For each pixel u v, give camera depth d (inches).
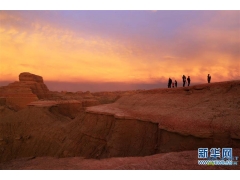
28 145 1453.0
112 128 1021.2
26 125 1664.6
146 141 789.9
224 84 829.2
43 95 2957.7
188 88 977.5
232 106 673.6
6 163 553.9
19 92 2682.1
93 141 1103.6
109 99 3496.6
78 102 2345.0
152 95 1176.2
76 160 529.0
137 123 871.7
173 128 659.4
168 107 907.4
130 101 1286.9
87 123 1245.7
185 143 600.4
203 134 565.3
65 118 1828.2
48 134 1441.9
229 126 564.7
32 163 527.2
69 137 1283.2
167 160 427.2
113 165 439.5
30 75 3058.6
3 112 2250.2
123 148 858.1
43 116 1736.0
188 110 783.7
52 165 484.4
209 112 694.5
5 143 1524.4
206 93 860.6
